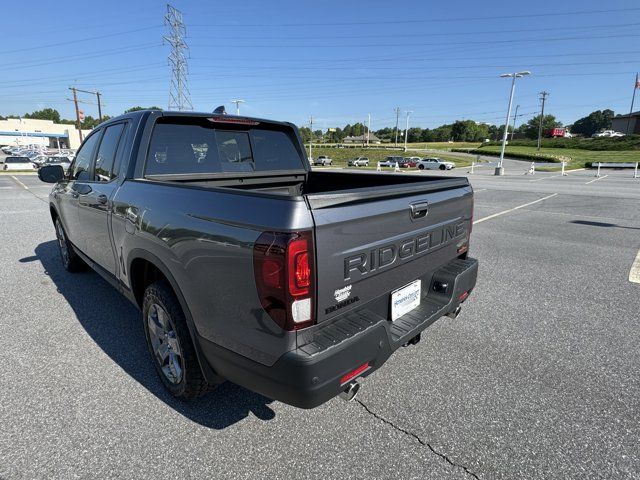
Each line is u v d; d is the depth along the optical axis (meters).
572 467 2.04
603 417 2.42
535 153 67.81
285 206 1.66
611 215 10.38
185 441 2.18
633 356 3.13
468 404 2.54
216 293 1.92
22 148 83.38
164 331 2.50
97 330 3.47
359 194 1.88
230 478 1.95
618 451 2.15
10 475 1.93
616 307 4.12
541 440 2.23
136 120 2.98
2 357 3.02
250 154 3.65
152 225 2.32
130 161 2.86
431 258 2.59
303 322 1.71
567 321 3.78
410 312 2.46
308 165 4.25
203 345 2.07
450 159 64.50
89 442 2.16
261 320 1.75
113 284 3.24
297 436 2.24
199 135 3.23
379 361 2.02
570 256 6.21
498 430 2.31
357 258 1.91
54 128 104.69
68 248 4.74
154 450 2.11
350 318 1.96
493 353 3.17
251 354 1.83
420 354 3.15
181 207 2.14
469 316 3.89
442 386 2.73
